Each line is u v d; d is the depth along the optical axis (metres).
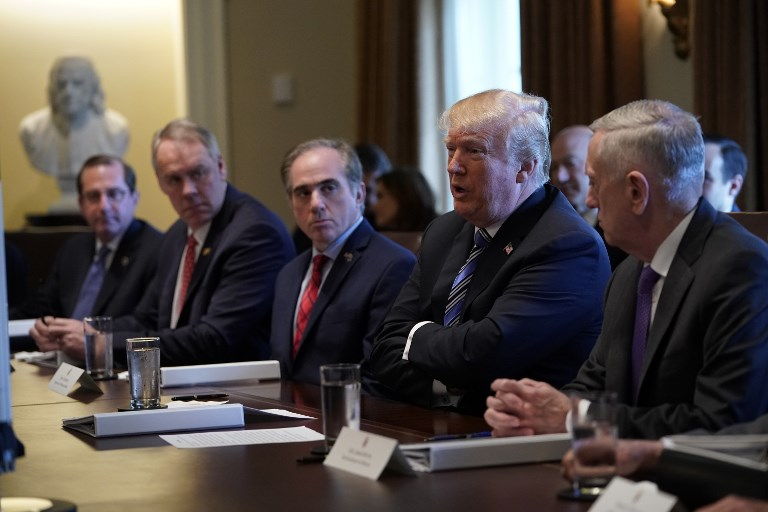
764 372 2.45
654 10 6.01
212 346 4.66
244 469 2.28
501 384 2.55
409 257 4.15
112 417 2.72
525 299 3.30
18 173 8.14
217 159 4.93
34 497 2.09
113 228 5.95
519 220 3.46
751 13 5.27
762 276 2.51
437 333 3.37
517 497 1.97
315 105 8.28
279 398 3.36
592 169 2.71
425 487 2.07
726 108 5.35
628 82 6.09
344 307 4.10
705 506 1.88
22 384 3.87
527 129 3.45
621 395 2.76
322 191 4.17
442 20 7.51
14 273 7.14
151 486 2.16
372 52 7.62
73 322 4.51
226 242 4.79
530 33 6.50
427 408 3.13
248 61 8.34
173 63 8.34
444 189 7.58
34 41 8.16
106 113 8.22
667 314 2.62
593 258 3.39
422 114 7.49
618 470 2.05
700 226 2.64
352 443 2.26
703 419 2.43
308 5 8.28
